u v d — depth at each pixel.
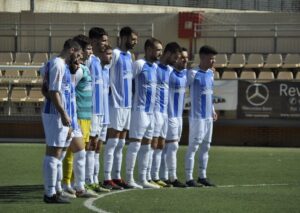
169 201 18.59
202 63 23.69
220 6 58.22
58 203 18.05
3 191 21.28
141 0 58.12
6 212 16.61
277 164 30.16
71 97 18.92
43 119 17.94
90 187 20.78
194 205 17.94
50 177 18.00
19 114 42.97
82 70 20.17
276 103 39.12
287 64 48.62
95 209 17.03
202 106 23.45
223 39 51.72
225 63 49.53
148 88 22.30
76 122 19.33
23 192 21.02
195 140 23.31
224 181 24.86
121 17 52.50
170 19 52.09
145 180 22.69
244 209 17.45
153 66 22.45
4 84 44.72
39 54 49.97
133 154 22.20
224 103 39.75
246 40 51.47
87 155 20.92
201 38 51.88
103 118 21.47
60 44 52.53
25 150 34.88
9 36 52.81
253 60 49.28
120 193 20.34
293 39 50.91
